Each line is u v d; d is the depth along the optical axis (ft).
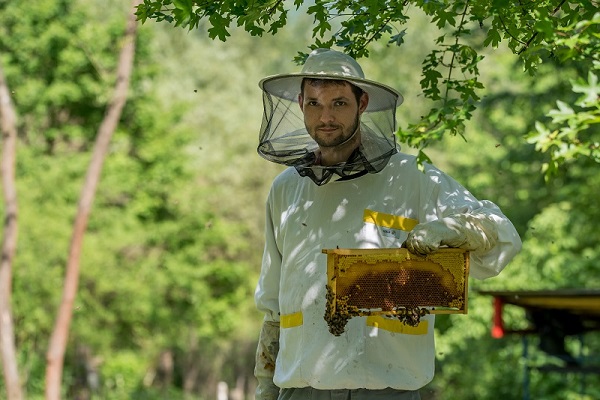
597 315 45.75
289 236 14.46
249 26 14.87
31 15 89.30
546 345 45.80
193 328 106.52
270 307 15.28
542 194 74.84
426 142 13.37
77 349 101.14
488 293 41.09
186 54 113.60
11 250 65.72
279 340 14.98
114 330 94.53
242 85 115.24
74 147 99.76
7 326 64.90
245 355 133.08
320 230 14.17
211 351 130.31
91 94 93.30
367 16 15.56
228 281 101.76
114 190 90.53
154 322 95.50
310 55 13.99
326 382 13.73
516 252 13.15
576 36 11.74
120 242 89.40
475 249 12.82
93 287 90.84
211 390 140.67
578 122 11.69
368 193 14.08
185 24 14.11
